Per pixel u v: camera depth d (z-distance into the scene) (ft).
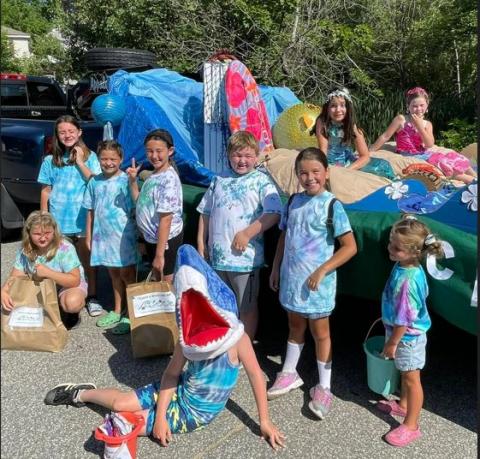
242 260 10.11
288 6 36.19
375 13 39.52
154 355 11.40
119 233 12.72
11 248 18.45
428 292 8.80
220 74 15.30
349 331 12.40
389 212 9.84
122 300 13.69
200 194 12.71
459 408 9.49
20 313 11.72
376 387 9.42
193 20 37.40
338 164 13.01
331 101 12.66
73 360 11.51
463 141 27.48
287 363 10.11
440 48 36.70
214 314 8.34
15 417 9.50
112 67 20.26
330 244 9.21
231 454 8.48
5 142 18.22
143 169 15.12
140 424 8.50
